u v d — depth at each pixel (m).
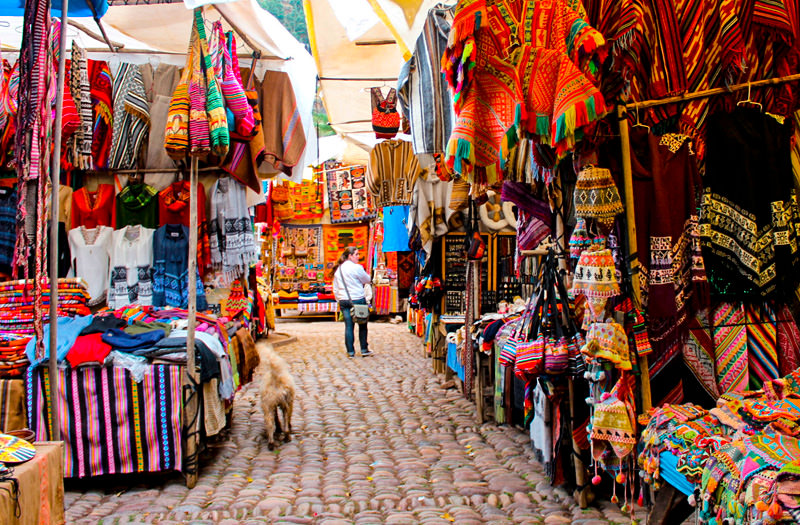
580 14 2.81
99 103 4.99
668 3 3.03
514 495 3.63
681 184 2.96
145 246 5.24
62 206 5.25
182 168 5.11
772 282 2.99
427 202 6.69
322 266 14.65
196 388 3.99
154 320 4.58
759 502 1.87
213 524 3.29
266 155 5.17
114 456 3.85
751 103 3.06
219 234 5.26
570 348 3.35
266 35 5.16
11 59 5.27
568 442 3.68
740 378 3.08
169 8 5.05
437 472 4.09
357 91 7.15
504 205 6.66
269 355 4.87
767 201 3.00
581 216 2.89
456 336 6.28
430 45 4.51
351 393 6.55
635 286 2.88
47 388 3.80
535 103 2.75
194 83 4.15
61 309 4.33
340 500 3.60
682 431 2.41
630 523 3.17
